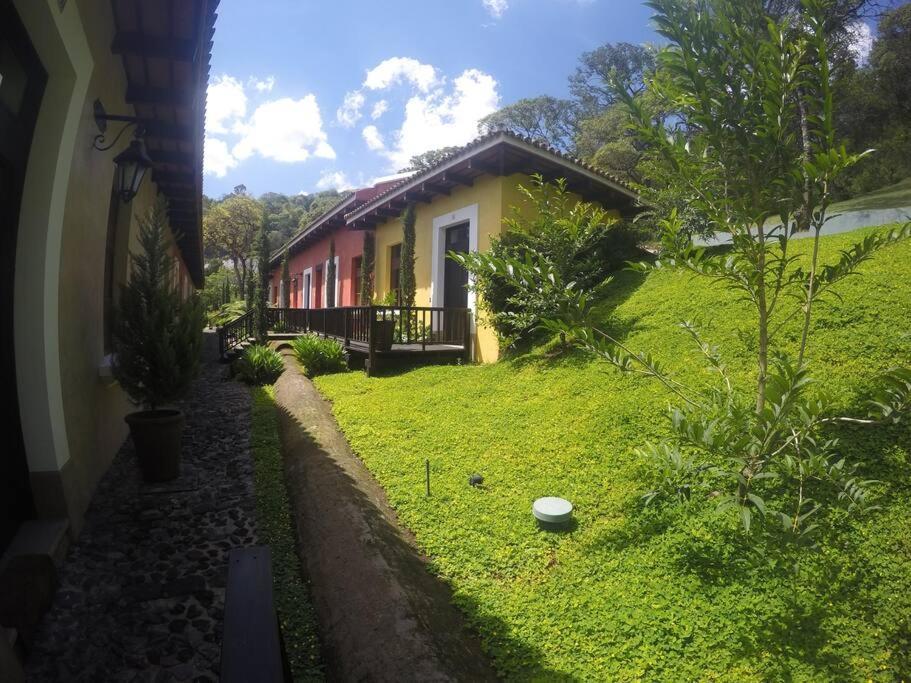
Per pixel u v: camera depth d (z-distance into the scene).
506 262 3.77
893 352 4.53
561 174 10.12
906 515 3.14
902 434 3.67
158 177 7.32
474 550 3.71
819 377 4.47
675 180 3.75
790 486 3.57
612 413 5.35
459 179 10.36
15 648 2.64
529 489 4.46
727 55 3.34
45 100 3.28
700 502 3.74
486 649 2.80
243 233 38.25
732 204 3.39
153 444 4.82
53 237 3.35
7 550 3.08
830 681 2.38
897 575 2.82
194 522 4.22
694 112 3.42
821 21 3.00
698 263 3.40
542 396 6.44
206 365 11.84
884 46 20.89
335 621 2.95
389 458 5.34
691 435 3.19
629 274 9.92
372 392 8.00
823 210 3.19
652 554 3.38
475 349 10.26
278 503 4.59
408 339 10.32
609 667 2.61
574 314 3.80
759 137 3.23
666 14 3.31
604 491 4.20
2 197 3.13
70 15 3.12
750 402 4.44
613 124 26.22
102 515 4.23
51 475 3.43
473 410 6.50
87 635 2.89
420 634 2.70
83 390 4.18
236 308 28.94
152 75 4.68
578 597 3.13
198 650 2.85
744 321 6.14
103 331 5.46
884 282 5.71
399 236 13.23
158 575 3.49
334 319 12.03
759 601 2.85
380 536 3.70
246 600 1.78
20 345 3.27
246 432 6.57
